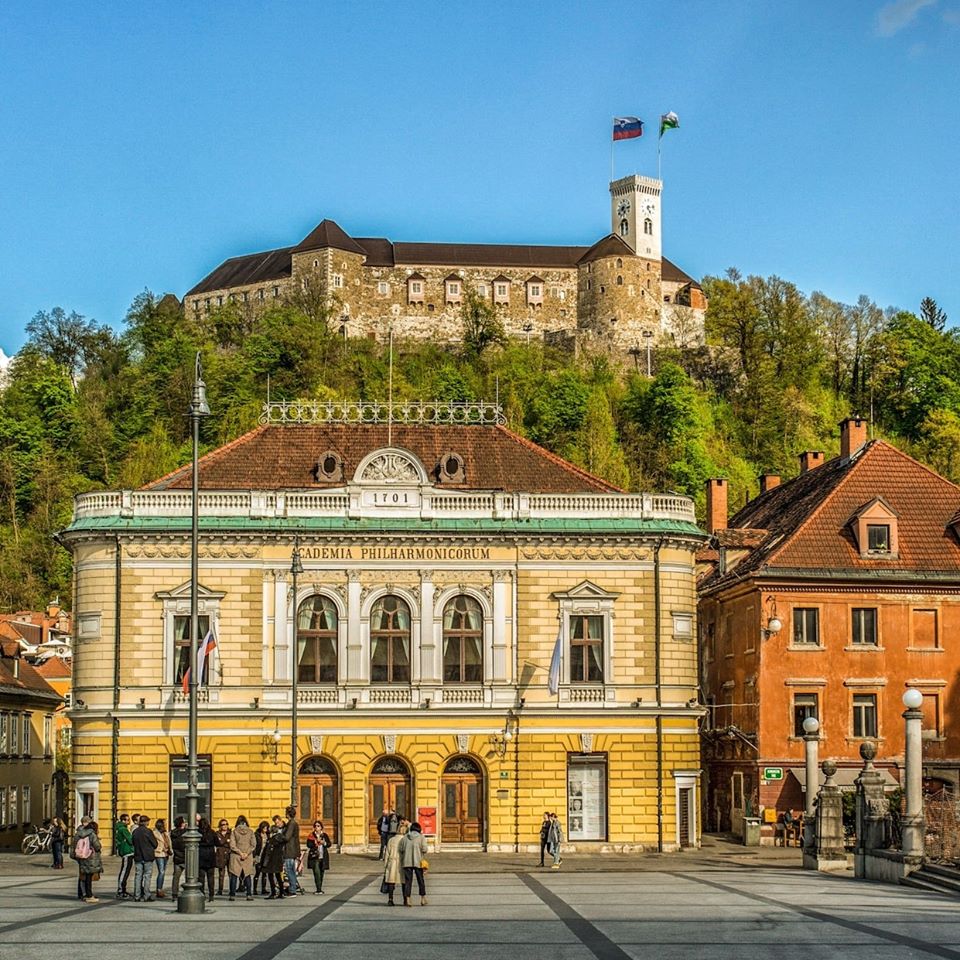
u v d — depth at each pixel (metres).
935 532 88.25
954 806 58.94
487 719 76.81
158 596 76.50
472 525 77.94
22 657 117.75
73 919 44.47
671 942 38.66
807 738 70.50
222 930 41.59
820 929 41.31
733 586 88.00
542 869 66.81
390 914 46.22
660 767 77.44
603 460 177.12
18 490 179.50
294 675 72.56
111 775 75.25
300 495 77.94
